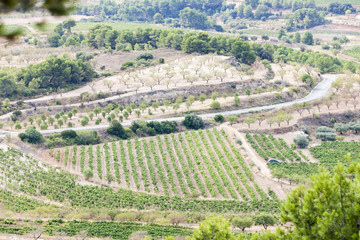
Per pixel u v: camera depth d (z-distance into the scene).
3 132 155.50
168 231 92.44
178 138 154.12
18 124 156.50
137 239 84.88
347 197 33.44
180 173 129.12
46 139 148.25
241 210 107.75
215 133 156.38
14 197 110.44
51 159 137.00
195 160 137.12
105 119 171.00
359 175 34.53
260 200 111.88
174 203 112.00
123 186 123.88
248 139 152.25
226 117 165.88
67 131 149.88
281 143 150.75
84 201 112.12
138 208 109.06
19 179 121.31
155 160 137.12
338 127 160.50
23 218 99.25
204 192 118.31
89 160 136.12
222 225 40.72
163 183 123.44
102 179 127.19
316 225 33.03
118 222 99.19
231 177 125.75
